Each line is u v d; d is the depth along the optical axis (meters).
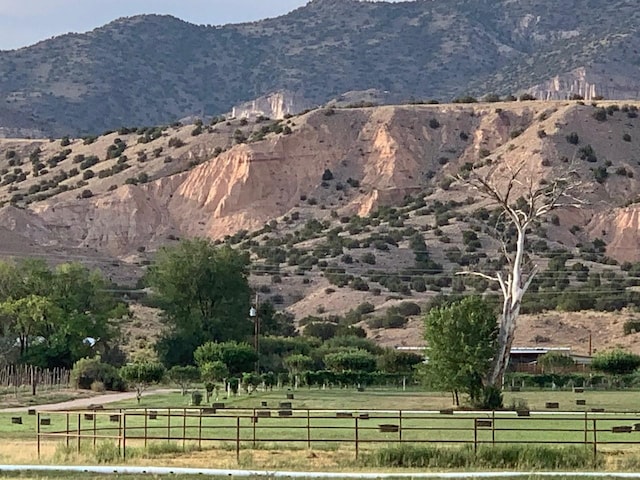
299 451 44.91
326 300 149.25
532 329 129.62
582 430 47.75
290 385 98.12
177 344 111.25
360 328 131.50
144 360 100.69
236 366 97.19
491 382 73.31
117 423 58.25
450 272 154.38
